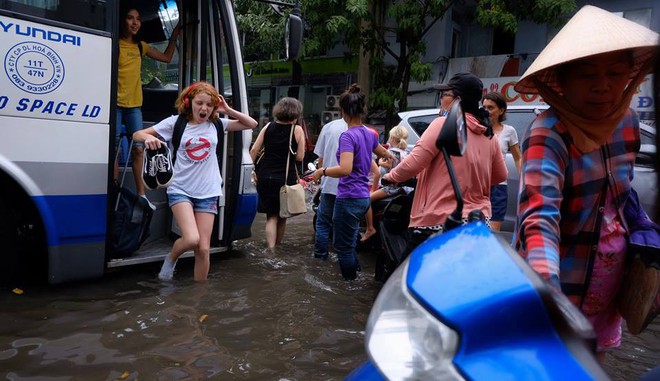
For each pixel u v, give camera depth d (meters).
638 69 1.72
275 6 5.03
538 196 1.66
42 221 3.54
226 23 4.57
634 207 1.95
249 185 4.83
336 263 5.04
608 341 2.04
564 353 0.85
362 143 4.16
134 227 4.04
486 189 3.08
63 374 2.63
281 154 5.17
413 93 14.93
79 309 3.48
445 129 1.51
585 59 1.66
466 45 15.53
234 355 2.95
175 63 5.40
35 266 4.09
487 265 0.96
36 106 3.44
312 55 12.80
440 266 0.99
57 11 3.50
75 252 3.71
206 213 4.05
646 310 1.85
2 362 2.72
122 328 3.22
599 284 1.88
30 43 3.39
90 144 3.69
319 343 3.17
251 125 4.25
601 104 1.70
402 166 3.00
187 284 4.11
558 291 1.10
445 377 0.86
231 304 3.73
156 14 5.34
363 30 12.76
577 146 1.73
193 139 3.92
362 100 4.23
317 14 12.14
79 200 3.67
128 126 4.68
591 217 1.80
